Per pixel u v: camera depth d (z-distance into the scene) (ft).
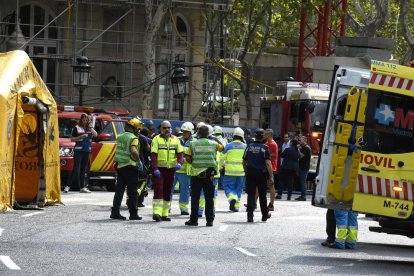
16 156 168.86
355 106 126.11
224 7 355.15
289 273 103.40
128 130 153.07
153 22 333.83
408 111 120.88
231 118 381.19
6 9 339.98
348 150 126.31
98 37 319.88
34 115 168.14
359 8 414.21
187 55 366.43
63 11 316.19
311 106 265.34
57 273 94.84
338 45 341.21
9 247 112.78
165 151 154.30
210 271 101.30
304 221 171.12
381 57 334.85
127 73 352.49
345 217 131.54
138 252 114.01
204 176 150.41
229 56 380.37
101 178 225.15
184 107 367.66
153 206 154.71
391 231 125.90
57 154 173.99
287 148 238.89
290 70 390.01
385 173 120.67
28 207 164.86
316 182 127.13
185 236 134.51
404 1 371.56
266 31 354.54
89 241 122.31
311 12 348.59
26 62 159.33
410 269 114.01
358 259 121.08
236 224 157.89
